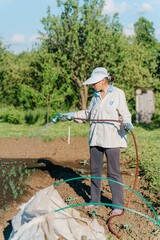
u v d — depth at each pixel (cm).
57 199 489
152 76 2267
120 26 1959
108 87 578
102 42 1912
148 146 1096
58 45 1975
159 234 531
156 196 677
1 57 2394
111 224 557
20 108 2000
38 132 1399
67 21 1942
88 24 1919
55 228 448
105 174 827
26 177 784
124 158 973
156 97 2052
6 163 909
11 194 682
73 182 749
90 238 454
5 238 514
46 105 1773
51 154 1030
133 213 597
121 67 1983
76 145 1145
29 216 460
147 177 777
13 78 2256
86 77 1978
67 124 1695
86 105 2003
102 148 588
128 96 2178
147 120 1902
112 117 572
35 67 1980
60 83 1902
